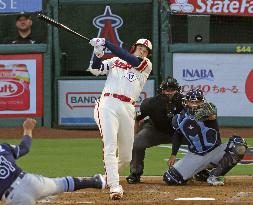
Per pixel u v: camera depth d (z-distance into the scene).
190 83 55.69
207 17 57.25
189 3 56.75
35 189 22.45
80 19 59.25
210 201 27.34
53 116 57.12
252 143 49.00
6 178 22.12
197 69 55.66
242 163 39.53
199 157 32.06
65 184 23.41
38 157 42.41
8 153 22.53
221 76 55.72
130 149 29.56
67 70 60.06
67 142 50.56
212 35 59.47
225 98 55.88
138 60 28.84
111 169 28.19
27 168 37.72
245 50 55.53
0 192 22.17
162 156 42.75
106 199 28.27
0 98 56.41
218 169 32.09
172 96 33.47
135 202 27.27
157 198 28.45
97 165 39.00
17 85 56.41
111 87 28.98
